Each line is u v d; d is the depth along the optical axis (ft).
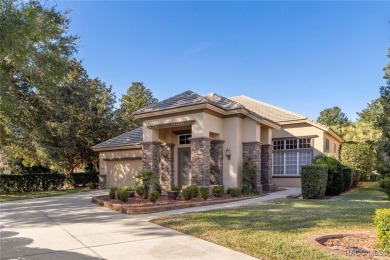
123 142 77.66
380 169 29.19
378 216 19.40
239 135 58.23
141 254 20.22
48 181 86.28
